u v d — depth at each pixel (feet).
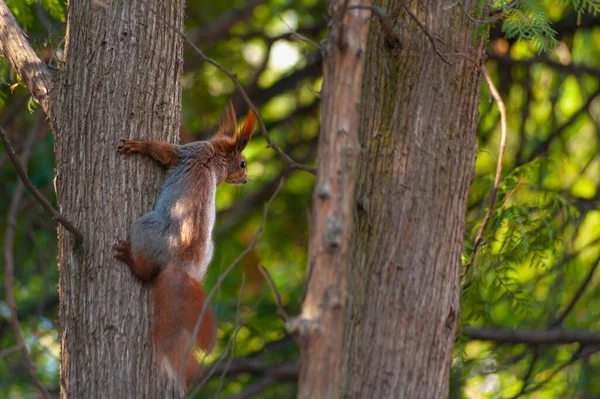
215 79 74.74
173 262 33.14
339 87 22.99
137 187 32.65
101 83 32.53
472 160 30.14
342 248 22.21
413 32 30.04
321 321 21.83
